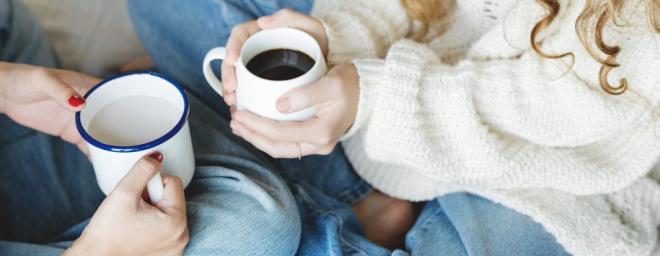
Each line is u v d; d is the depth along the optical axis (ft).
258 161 3.30
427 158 3.01
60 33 4.09
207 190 3.11
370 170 3.51
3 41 3.50
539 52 2.95
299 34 2.87
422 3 3.22
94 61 4.09
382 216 3.61
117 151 2.67
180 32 3.58
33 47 3.60
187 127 2.81
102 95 2.81
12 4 3.54
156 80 2.83
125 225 2.72
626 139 3.13
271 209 3.02
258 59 2.89
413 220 3.64
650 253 3.20
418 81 2.96
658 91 2.93
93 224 2.73
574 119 3.01
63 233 3.10
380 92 2.94
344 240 3.25
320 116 2.89
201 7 3.48
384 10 3.36
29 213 3.24
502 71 3.06
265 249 2.98
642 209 3.24
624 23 2.88
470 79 3.03
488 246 3.22
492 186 3.20
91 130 2.77
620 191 3.27
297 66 2.88
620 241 3.15
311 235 3.26
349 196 3.62
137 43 4.17
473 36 3.35
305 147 2.94
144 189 2.82
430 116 3.03
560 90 3.00
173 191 2.78
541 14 2.99
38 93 2.95
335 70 2.93
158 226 2.75
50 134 3.25
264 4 3.58
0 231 3.22
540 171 3.12
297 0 3.64
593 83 2.98
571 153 3.14
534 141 3.09
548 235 3.25
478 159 3.06
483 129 3.02
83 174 3.34
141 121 2.81
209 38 3.55
